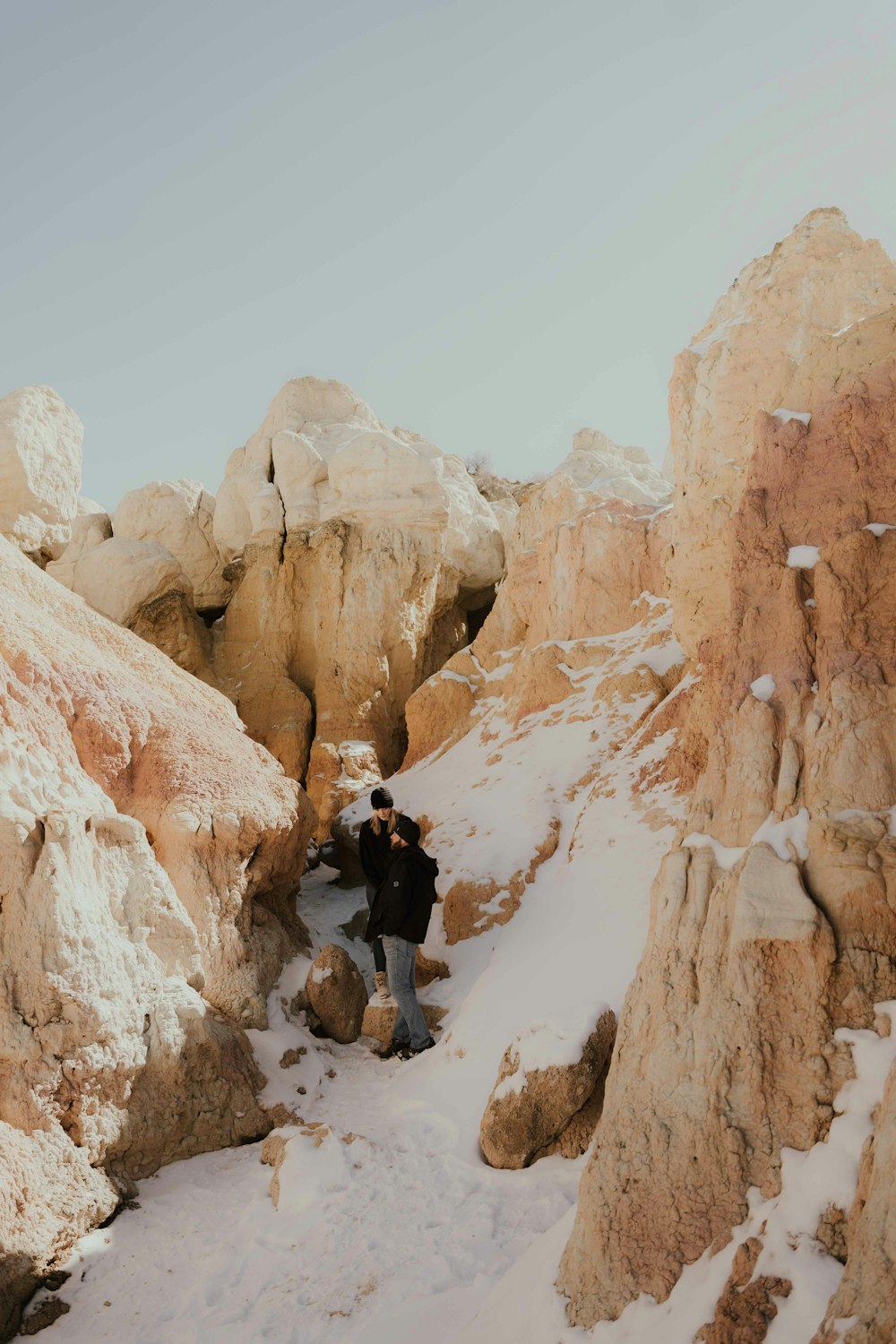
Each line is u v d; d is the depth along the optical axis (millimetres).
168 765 6473
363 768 11789
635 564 10102
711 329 7289
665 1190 2834
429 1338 3197
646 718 8328
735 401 6316
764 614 3650
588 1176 3053
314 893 9172
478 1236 3809
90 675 6684
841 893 2928
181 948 5574
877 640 3268
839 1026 2809
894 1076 2389
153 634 12508
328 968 6457
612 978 5090
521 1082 4363
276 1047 5766
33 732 5801
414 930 6105
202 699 8406
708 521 6453
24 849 4844
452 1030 5641
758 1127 2785
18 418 12266
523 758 8805
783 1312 2328
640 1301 2699
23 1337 3719
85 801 5684
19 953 4680
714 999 2975
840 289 6141
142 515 13672
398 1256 3777
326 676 12547
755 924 2938
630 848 6508
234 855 6340
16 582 7766
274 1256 3953
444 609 14062
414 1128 4902
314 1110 5406
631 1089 3080
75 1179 4395
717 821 3383
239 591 13352
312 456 13188
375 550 12805
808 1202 2506
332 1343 3314
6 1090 4453
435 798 9062
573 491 12305
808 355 4176
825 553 3498
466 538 14133
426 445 14828
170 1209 4535
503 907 6883
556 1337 2775
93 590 12234
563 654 9758
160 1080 5000
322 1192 4328
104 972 4883
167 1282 3943
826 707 3234
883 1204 2178
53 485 12547
